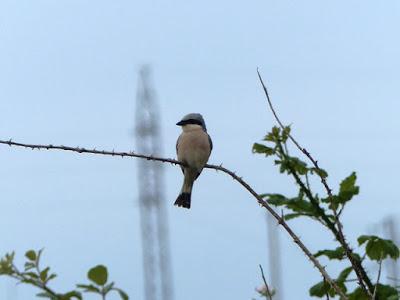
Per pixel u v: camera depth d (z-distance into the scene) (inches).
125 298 264.8
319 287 333.7
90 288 264.2
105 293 264.5
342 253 328.5
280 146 331.6
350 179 331.3
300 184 329.4
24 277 267.6
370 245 332.2
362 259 331.3
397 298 315.3
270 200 330.6
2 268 266.7
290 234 320.5
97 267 264.7
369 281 326.3
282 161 330.0
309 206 326.3
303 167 329.4
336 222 322.3
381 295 323.0
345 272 332.2
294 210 328.8
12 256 269.9
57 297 263.6
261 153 335.6
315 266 309.3
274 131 332.5
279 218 324.8
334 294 330.6
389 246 329.7
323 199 329.7
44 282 268.1
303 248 315.6
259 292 326.6
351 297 327.0
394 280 329.4
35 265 270.8
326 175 327.9
